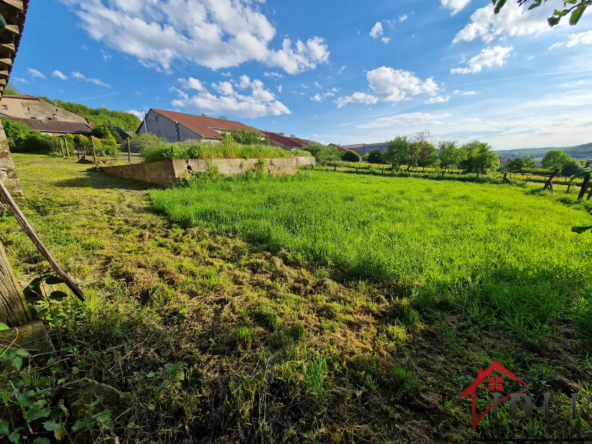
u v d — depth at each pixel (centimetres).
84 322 188
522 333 188
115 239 367
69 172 1048
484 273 267
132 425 122
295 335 194
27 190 638
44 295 181
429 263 296
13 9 168
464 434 126
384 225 447
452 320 212
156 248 341
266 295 247
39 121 3641
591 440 120
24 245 314
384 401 144
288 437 125
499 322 202
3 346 134
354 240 367
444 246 352
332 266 307
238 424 129
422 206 635
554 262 289
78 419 120
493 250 334
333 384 152
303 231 406
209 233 406
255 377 152
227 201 592
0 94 326
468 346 182
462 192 959
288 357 167
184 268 290
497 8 110
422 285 254
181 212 484
